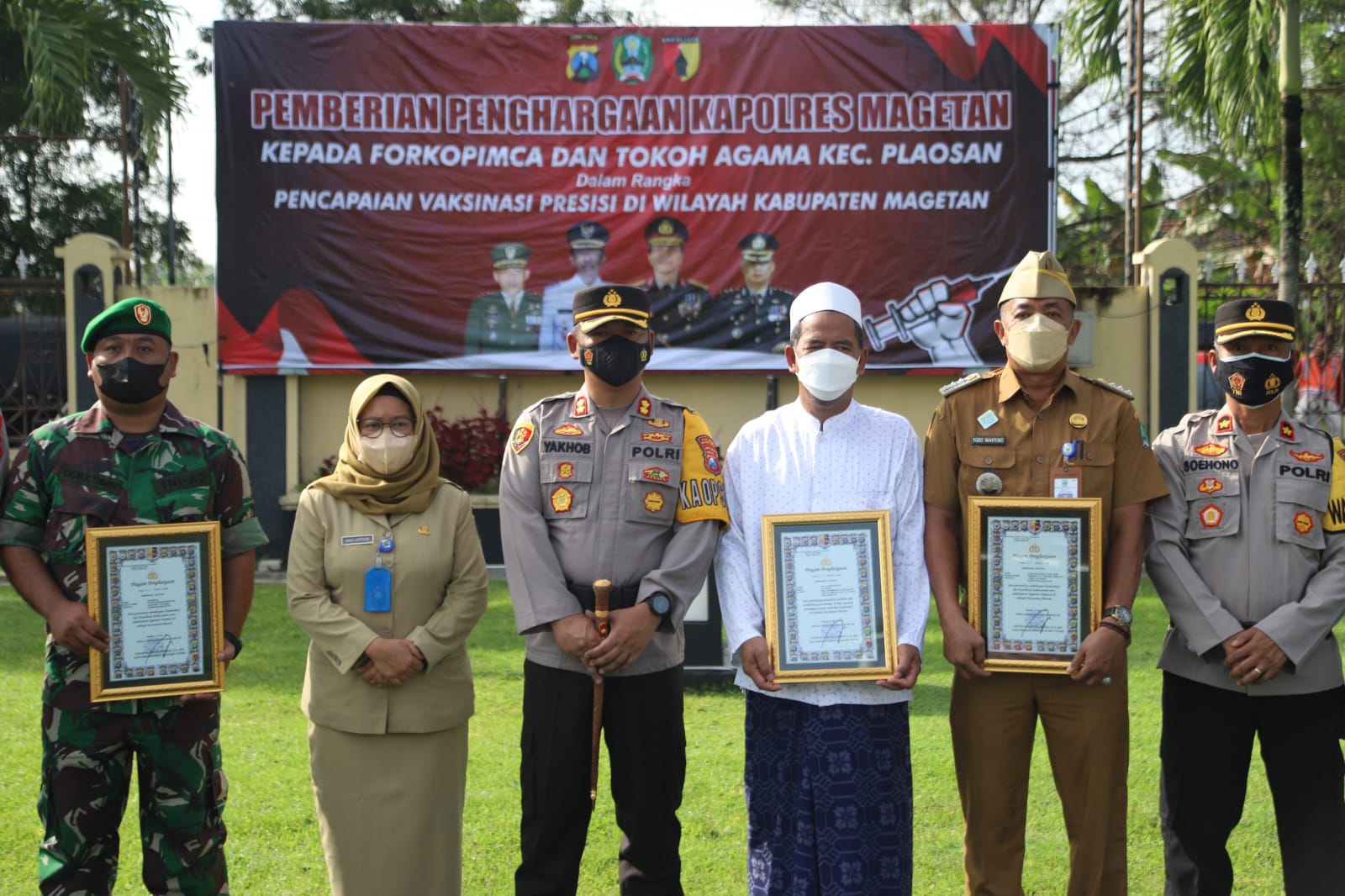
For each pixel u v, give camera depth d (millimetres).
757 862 3348
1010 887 3377
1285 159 8250
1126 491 3447
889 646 3248
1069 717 3340
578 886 3936
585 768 3346
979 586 3363
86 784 3162
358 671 3287
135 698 3123
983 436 3492
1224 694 3434
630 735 3336
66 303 9805
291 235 9820
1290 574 3414
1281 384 3457
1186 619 3426
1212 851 3477
